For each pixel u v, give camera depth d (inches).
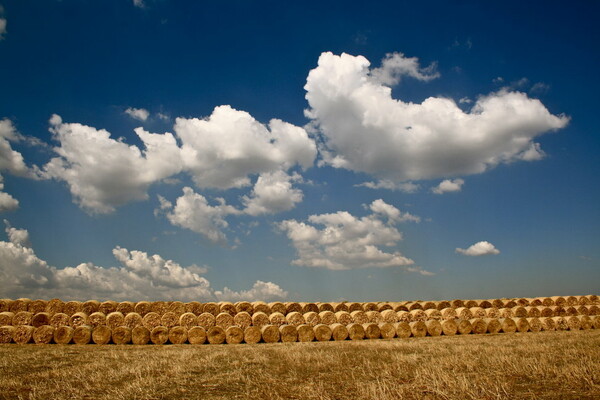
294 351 649.6
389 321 1077.8
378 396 334.0
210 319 952.3
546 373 403.9
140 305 972.6
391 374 436.1
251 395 358.3
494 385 358.6
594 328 1125.7
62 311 936.9
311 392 363.9
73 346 784.3
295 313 1010.7
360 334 966.4
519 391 340.8
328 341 925.2
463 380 366.9
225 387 390.6
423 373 420.8
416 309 1144.8
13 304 913.5
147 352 666.8
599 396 318.0
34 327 827.4
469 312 1151.6
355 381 405.7
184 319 940.0
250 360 553.0
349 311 1125.1
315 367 490.0
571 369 402.0
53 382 410.6
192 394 364.8
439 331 1016.9
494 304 1219.2
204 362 532.4
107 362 539.5
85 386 390.0
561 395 325.4
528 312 1163.3
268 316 995.9
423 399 329.1
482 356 532.7
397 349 665.6
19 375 446.9
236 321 962.1
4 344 788.6
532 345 649.0
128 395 359.9
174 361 546.9
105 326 828.6
